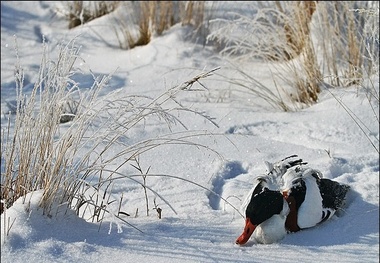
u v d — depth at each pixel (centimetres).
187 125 1622
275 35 1880
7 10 2380
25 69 1983
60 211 1144
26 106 1220
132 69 1983
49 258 1056
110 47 2145
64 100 1164
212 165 1448
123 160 1448
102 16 2305
